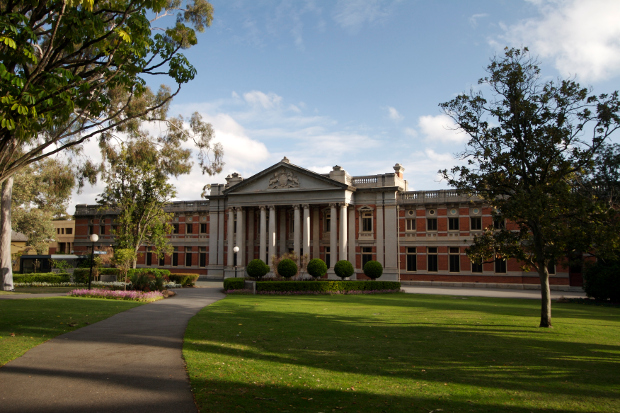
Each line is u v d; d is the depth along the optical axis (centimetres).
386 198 4944
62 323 1517
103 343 1236
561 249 1670
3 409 725
